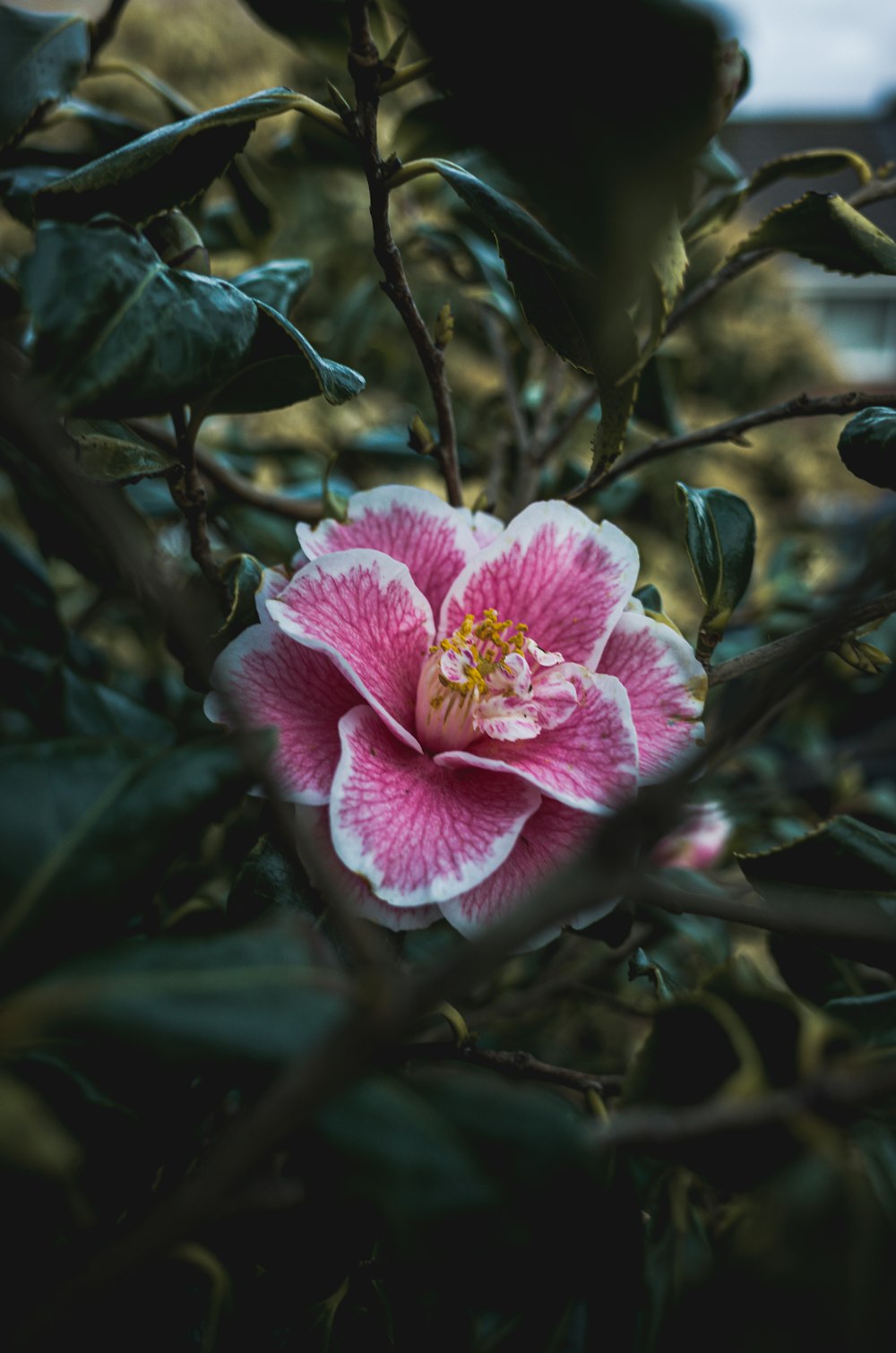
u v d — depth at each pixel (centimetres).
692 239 35
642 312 27
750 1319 19
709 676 27
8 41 29
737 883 39
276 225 39
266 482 57
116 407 21
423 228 43
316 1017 18
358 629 26
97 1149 22
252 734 21
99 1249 22
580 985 36
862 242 29
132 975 18
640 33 17
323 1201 20
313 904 24
